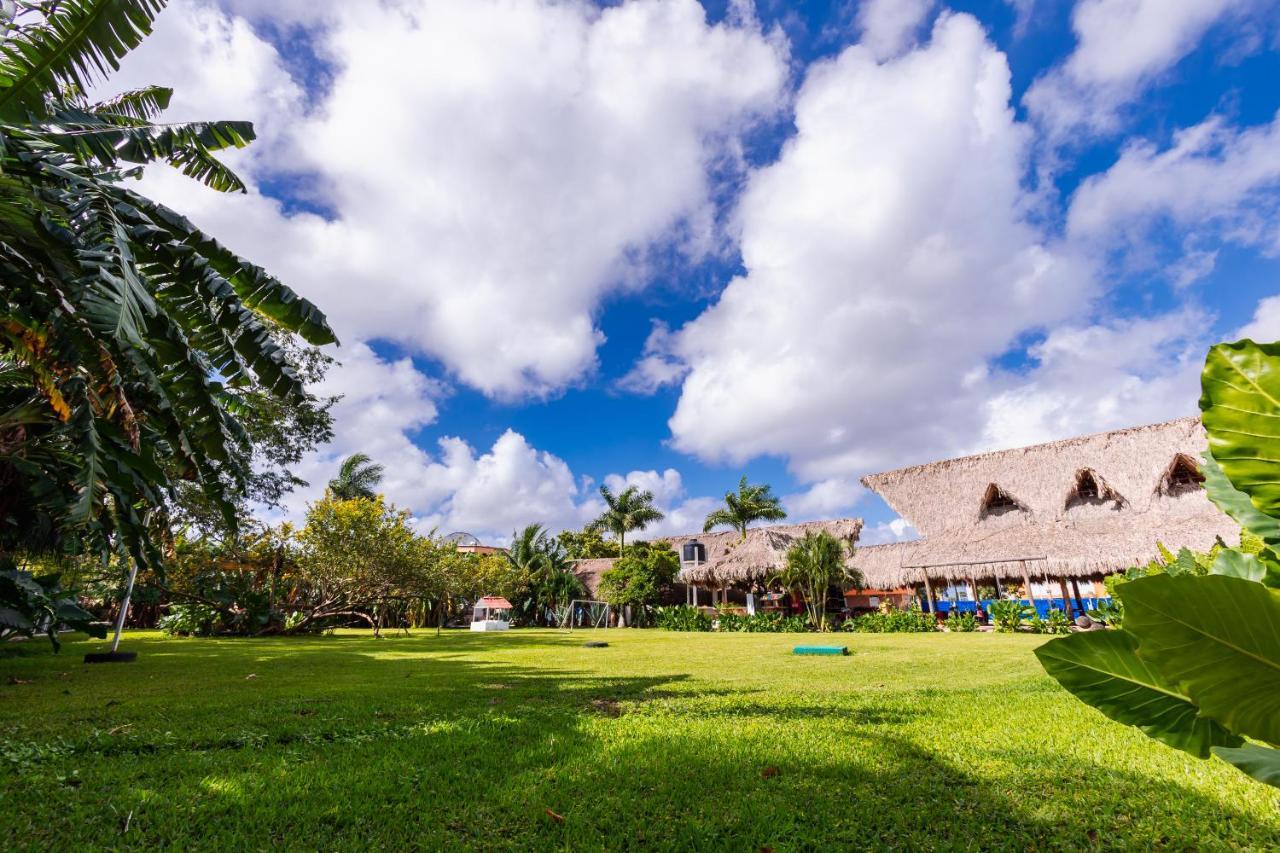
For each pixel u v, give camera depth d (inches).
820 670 356.2
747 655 486.6
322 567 815.1
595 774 133.4
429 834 102.3
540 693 258.2
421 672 351.3
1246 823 102.0
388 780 128.9
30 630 368.8
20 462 287.4
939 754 147.8
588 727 181.3
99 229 178.1
